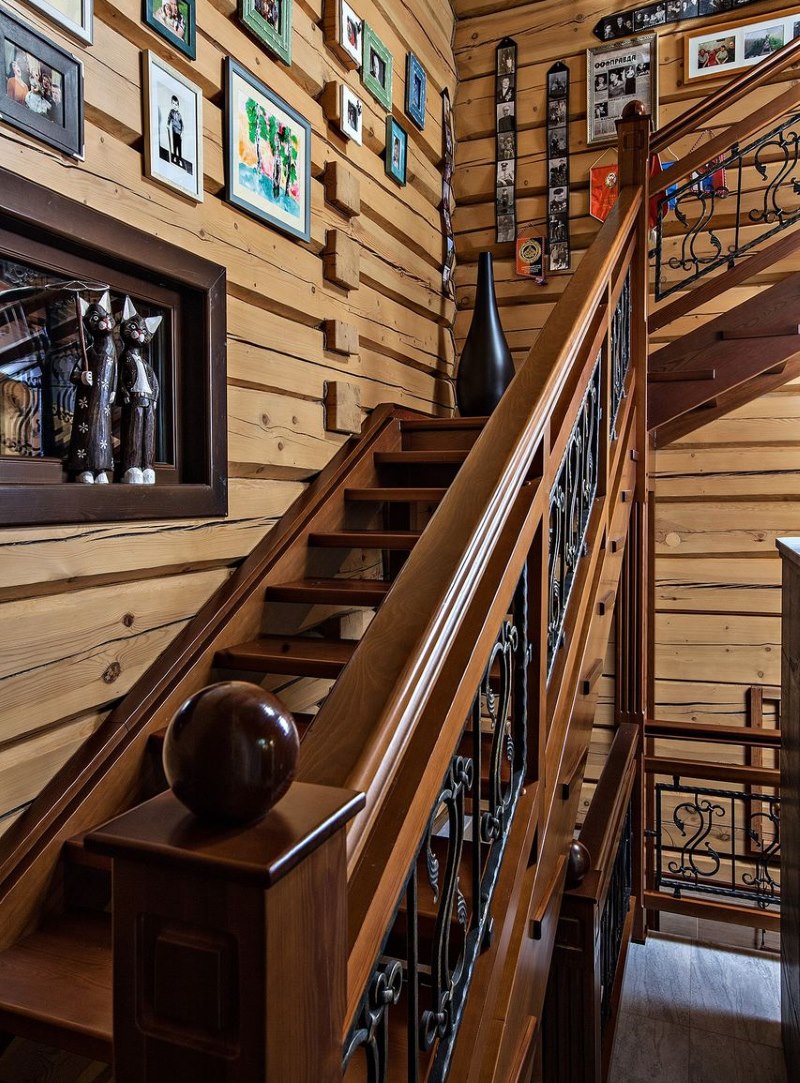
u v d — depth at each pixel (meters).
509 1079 1.13
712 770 3.04
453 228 3.96
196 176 1.87
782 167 3.47
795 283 2.73
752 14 3.45
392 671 0.74
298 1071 0.49
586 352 1.82
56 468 1.55
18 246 1.45
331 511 2.41
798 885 2.19
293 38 2.32
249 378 2.14
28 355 1.50
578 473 1.74
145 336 1.75
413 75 3.22
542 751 1.38
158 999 0.48
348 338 2.64
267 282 2.22
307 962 0.50
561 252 3.75
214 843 0.46
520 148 3.83
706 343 2.84
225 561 2.08
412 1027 0.77
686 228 3.62
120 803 1.58
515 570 1.14
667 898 3.16
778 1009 2.75
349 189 2.61
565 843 1.64
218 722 0.46
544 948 1.39
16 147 1.41
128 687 1.72
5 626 1.41
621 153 2.67
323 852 0.51
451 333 3.86
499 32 3.85
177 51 1.83
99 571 1.62
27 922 1.36
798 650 2.18
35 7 1.43
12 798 1.43
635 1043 2.57
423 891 1.24
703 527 3.81
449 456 2.56
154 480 1.78
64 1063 1.48
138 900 0.48
